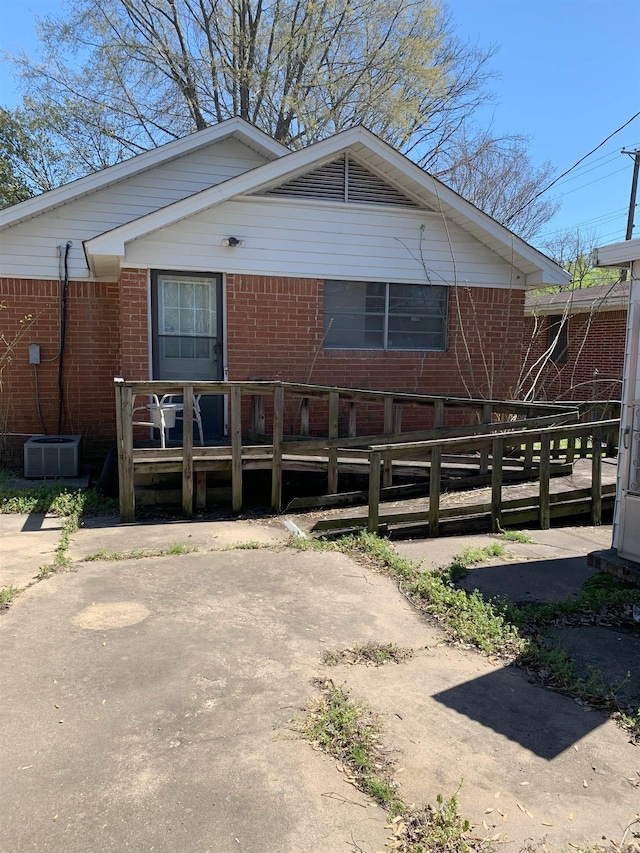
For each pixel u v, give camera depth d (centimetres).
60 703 290
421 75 1881
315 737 267
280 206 877
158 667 327
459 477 816
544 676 334
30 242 978
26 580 456
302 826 216
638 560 473
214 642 358
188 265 844
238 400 674
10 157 1828
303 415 789
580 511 698
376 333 947
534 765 256
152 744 260
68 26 1766
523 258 961
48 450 866
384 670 333
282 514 699
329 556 527
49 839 207
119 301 915
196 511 711
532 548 579
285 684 312
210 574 475
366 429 951
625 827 221
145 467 663
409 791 237
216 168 1063
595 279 2889
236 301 871
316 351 910
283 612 405
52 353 998
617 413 1062
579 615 420
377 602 428
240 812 222
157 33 1838
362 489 820
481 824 221
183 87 1872
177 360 868
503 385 1007
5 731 267
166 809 223
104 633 367
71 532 604
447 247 955
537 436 659
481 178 2600
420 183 895
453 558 534
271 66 1844
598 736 279
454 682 323
